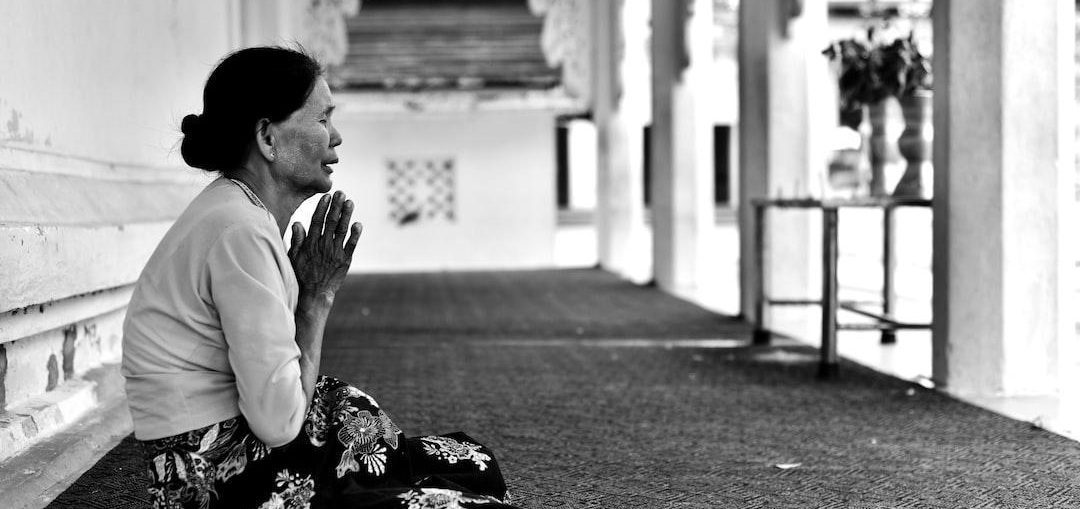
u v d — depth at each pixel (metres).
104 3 5.46
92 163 5.19
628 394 5.48
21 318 3.99
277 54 2.11
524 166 16.30
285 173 2.11
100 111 5.34
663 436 4.48
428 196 16.27
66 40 4.82
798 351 7.05
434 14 15.70
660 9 11.86
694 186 11.93
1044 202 5.33
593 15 15.89
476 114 16.11
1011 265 5.34
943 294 5.52
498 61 15.95
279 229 2.16
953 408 5.05
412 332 8.34
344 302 10.98
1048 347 5.38
